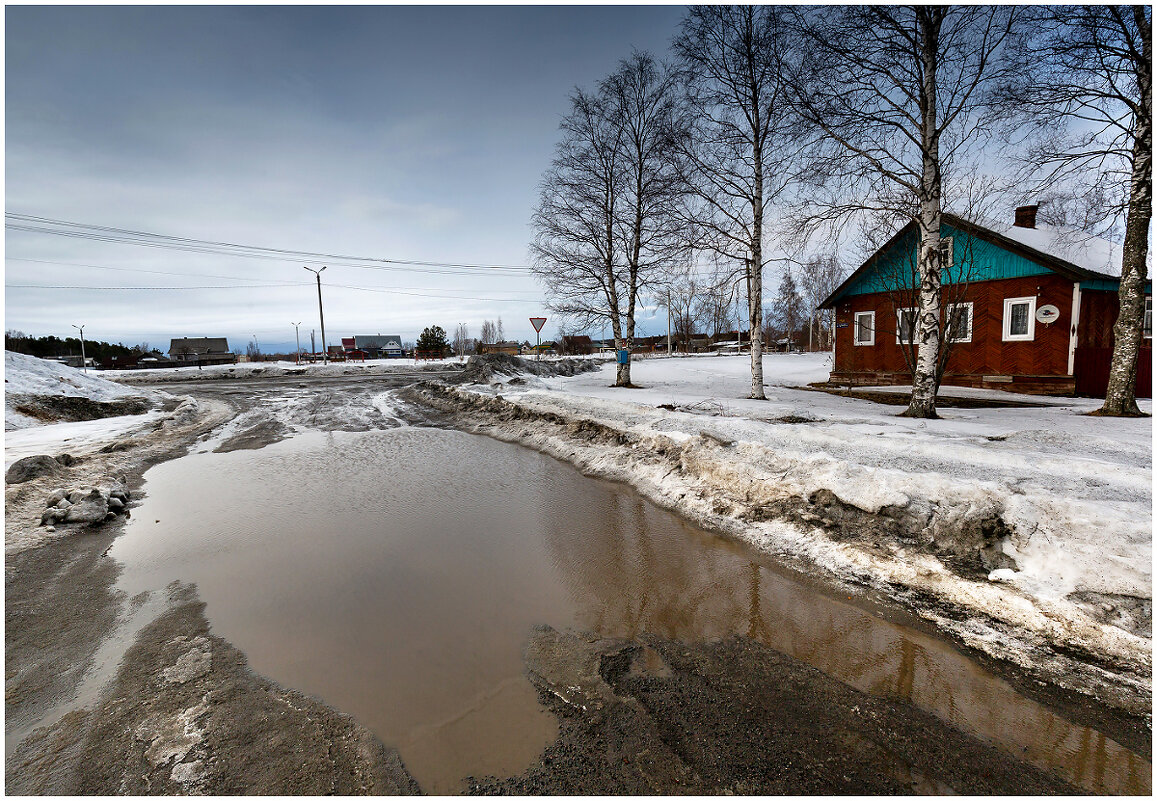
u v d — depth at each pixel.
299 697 3.10
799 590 4.43
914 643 3.60
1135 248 8.05
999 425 7.66
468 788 2.43
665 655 3.55
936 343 8.73
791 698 3.09
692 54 11.22
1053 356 12.23
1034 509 4.17
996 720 2.87
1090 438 6.38
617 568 4.95
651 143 15.41
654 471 7.70
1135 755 2.58
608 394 14.04
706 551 5.32
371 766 2.56
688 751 2.67
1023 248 12.37
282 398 19.16
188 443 11.25
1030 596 3.70
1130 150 7.87
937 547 4.44
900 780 2.47
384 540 5.70
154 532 5.90
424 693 3.15
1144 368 11.25
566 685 3.23
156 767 2.54
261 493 7.49
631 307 17.33
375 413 15.55
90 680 3.24
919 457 5.86
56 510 5.98
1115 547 3.63
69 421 13.59
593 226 16.94
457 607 4.23
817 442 6.80
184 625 3.92
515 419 12.70
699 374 21.17
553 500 7.10
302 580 4.72
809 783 2.45
